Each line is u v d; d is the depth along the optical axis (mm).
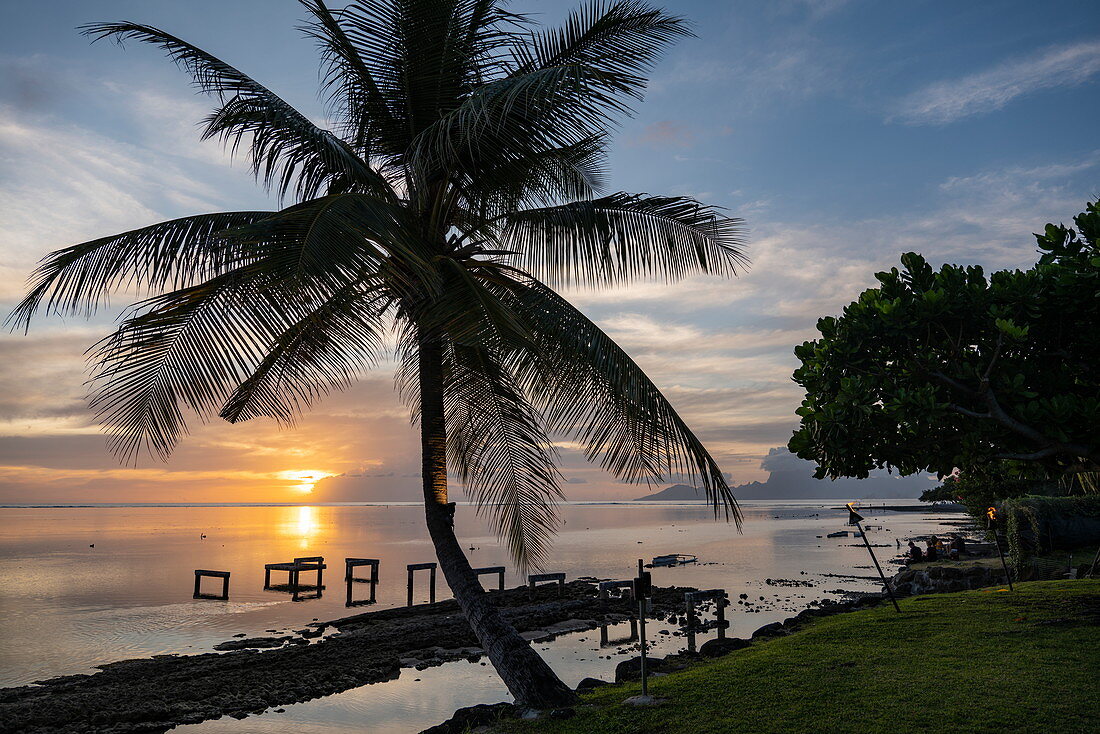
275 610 27594
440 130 7820
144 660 17484
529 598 27641
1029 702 7344
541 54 9172
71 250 7871
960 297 12102
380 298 9281
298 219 6418
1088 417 10414
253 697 13562
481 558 52219
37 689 14562
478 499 10727
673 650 18047
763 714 7586
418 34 8680
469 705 13219
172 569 43656
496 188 9547
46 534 87000
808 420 13328
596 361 8477
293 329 7680
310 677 15047
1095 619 11523
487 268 9516
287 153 8898
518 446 10711
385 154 9719
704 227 9781
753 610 24766
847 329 13016
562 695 8914
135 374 6648
